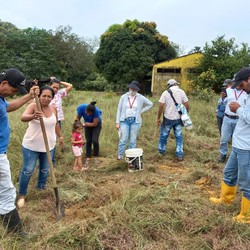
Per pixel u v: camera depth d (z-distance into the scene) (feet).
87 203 13.69
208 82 67.51
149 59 98.37
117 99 49.14
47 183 15.78
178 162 20.45
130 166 17.94
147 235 10.56
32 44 100.01
